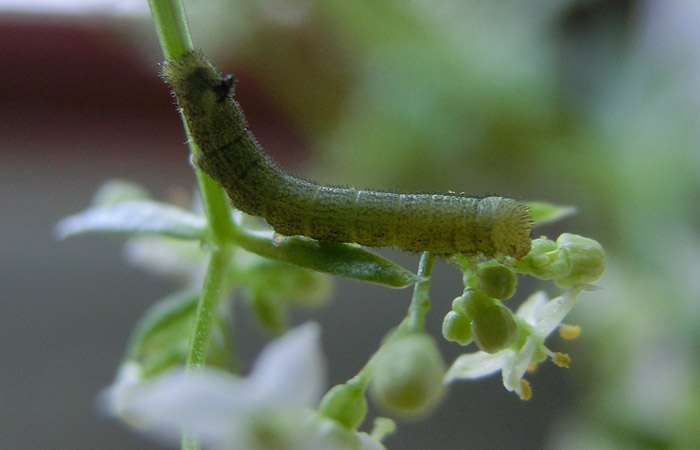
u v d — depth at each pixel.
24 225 0.10
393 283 0.05
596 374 0.07
